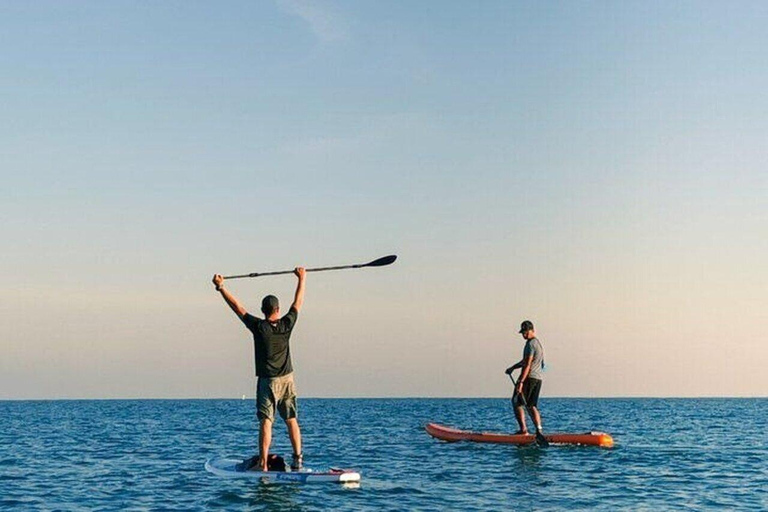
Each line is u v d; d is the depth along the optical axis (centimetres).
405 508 1102
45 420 4456
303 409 7138
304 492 1203
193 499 1170
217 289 1241
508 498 1195
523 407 1942
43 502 1194
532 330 1888
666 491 1277
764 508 1141
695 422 3772
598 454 1780
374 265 1282
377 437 2509
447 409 7044
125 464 1695
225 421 4150
